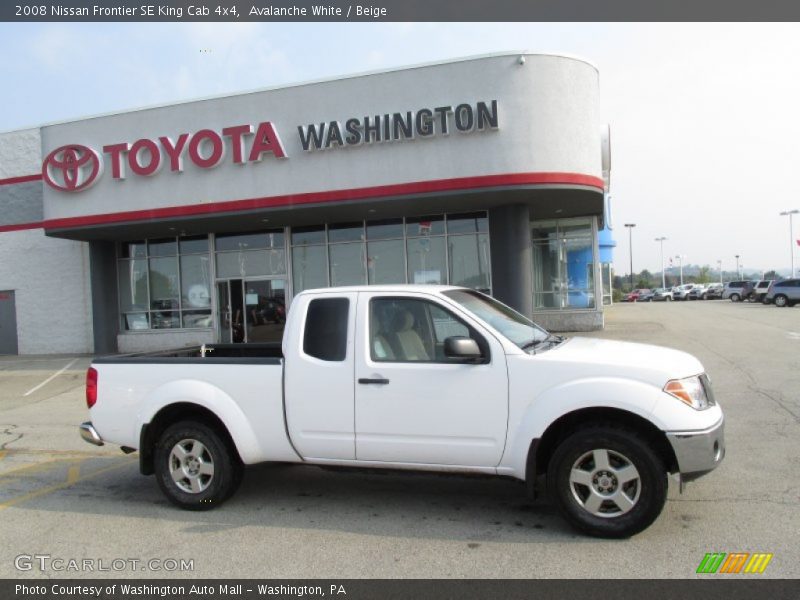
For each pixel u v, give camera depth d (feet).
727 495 17.42
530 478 15.23
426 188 51.62
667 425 14.26
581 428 15.16
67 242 71.46
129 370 18.90
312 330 17.39
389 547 14.89
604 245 134.82
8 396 44.27
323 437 16.96
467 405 15.72
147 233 65.46
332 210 56.65
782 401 29.73
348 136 52.90
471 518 16.62
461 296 17.94
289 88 54.54
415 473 16.60
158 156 57.31
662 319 89.51
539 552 14.25
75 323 71.41
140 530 16.65
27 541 16.15
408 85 51.90
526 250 57.21
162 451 18.39
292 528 16.37
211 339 66.80
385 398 16.35
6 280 73.10
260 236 65.72
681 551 13.99
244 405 17.60
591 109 52.90
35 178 71.92
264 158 55.26
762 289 148.56
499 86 50.31
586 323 68.49
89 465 24.13
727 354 46.44
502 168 50.34
